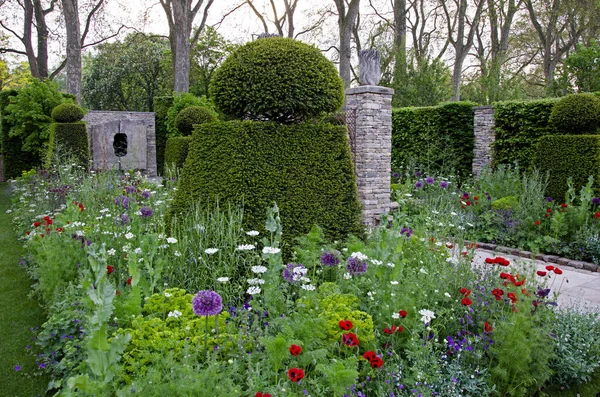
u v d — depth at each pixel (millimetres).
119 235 4074
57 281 3570
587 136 6961
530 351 2613
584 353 3105
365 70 7496
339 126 4785
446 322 3055
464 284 3467
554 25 22141
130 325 2736
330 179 4637
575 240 6234
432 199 7285
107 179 7262
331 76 4609
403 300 2811
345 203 4742
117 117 15898
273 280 3006
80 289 3332
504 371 2631
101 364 1834
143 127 15148
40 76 20453
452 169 10133
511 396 2633
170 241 3531
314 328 2320
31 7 20047
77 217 4535
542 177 7559
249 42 4680
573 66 12188
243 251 3826
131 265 2729
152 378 1906
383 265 3197
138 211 4320
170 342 2285
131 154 15016
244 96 4395
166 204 5793
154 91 27906
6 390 2762
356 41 25656
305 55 4504
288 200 4352
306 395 2014
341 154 4754
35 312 3975
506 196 7895
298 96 4363
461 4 21750
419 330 2619
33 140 12250
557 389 2969
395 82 16156
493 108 9922
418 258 3818
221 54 26484
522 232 6629
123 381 2338
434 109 10828
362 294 3246
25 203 7520
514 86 15523
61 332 2977
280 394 1918
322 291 2984
